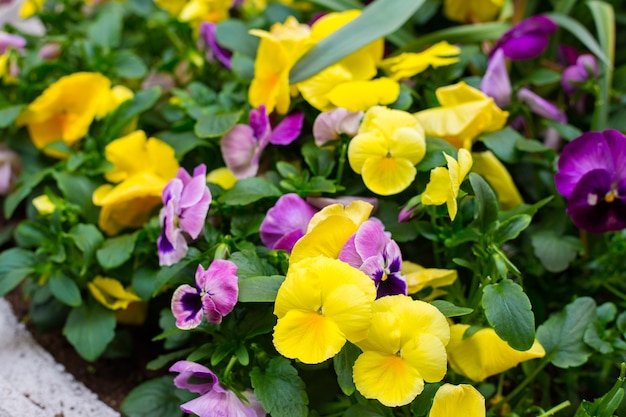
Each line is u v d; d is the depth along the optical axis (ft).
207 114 2.64
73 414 2.41
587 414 2.18
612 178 2.41
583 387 2.56
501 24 2.95
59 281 2.53
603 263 2.62
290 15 3.13
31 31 3.71
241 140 2.57
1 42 3.00
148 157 2.69
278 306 2.10
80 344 2.52
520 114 2.81
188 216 2.29
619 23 3.25
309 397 2.35
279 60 2.58
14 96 3.07
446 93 2.58
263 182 2.39
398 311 2.10
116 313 2.68
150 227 2.52
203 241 2.39
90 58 3.02
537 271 2.63
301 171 2.61
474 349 2.29
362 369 2.11
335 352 2.06
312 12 3.29
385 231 2.39
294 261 2.19
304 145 2.51
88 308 2.59
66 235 2.52
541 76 2.81
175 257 2.31
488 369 2.30
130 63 3.02
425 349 2.09
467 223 2.40
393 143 2.31
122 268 2.62
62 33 3.34
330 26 2.68
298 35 2.59
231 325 2.26
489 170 2.59
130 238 2.51
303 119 2.68
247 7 3.25
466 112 2.50
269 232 2.34
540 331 2.35
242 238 2.38
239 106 2.74
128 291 2.63
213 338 2.40
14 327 2.72
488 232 2.26
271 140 2.54
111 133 2.77
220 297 2.15
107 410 2.45
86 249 2.50
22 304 2.85
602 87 2.80
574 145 2.44
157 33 3.32
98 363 2.67
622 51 3.25
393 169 2.32
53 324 2.68
